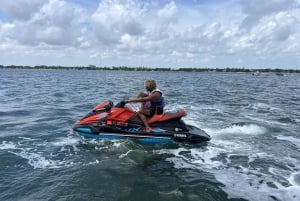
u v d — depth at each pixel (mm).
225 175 5316
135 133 7270
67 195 4430
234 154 6543
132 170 5477
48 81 38375
